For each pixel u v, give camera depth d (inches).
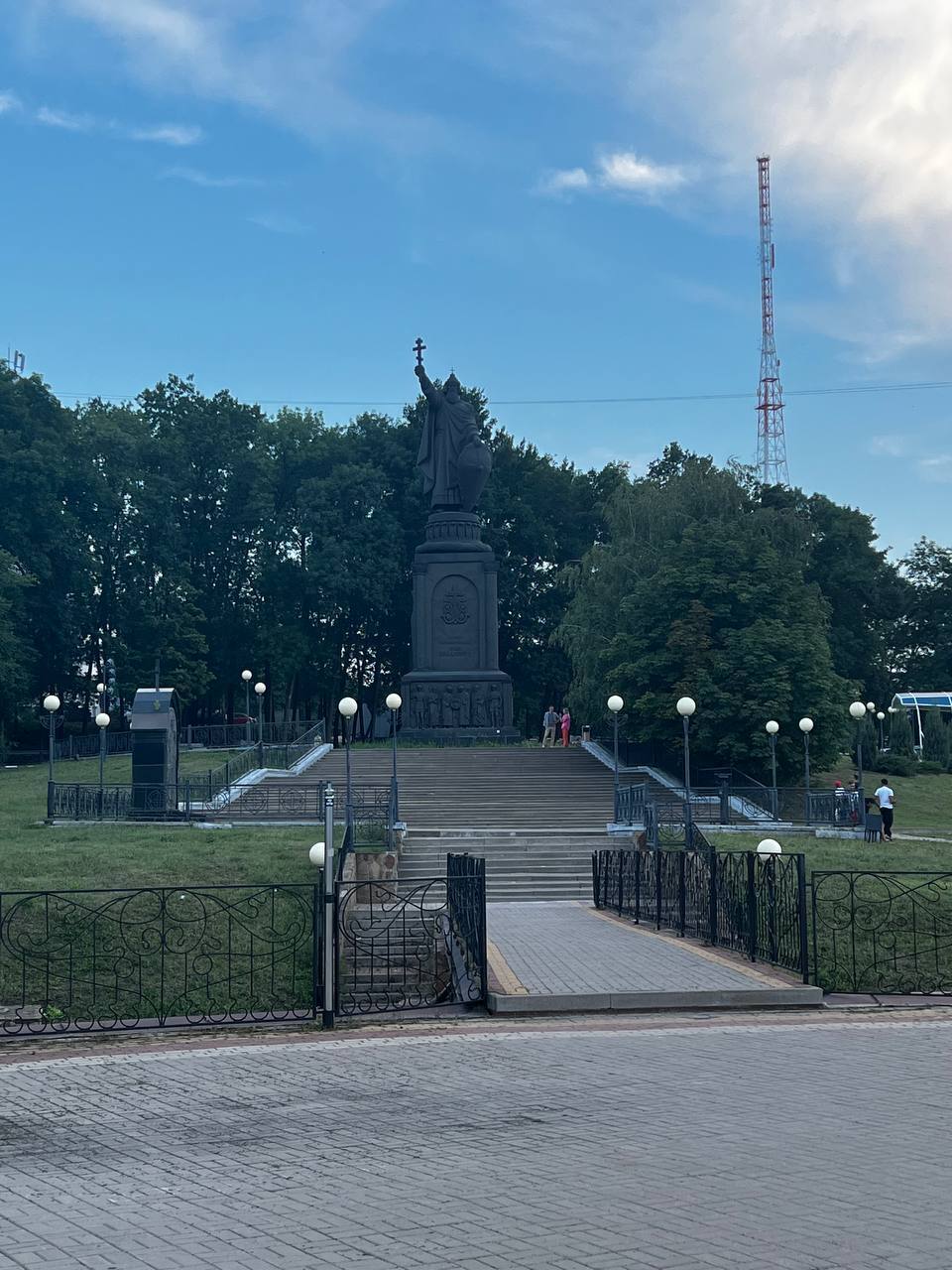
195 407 3036.4
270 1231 301.7
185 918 853.8
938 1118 402.6
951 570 3595.0
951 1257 274.4
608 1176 339.9
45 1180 354.9
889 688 3245.6
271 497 3011.8
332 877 671.8
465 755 2064.5
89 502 2738.7
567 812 1526.8
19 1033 589.9
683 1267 269.3
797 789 1675.7
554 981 654.5
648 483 2421.3
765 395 4079.7
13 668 2401.6
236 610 3068.4
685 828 1263.5
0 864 1051.9
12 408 2625.5
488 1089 455.2
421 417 3159.5
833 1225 295.7
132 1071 510.6
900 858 1179.3
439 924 788.0
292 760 2007.9
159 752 1492.4
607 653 2048.5
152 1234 302.7
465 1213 310.0
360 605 3046.3
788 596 2028.8
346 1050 541.0
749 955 727.1
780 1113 410.6
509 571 3240.7
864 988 690.2
